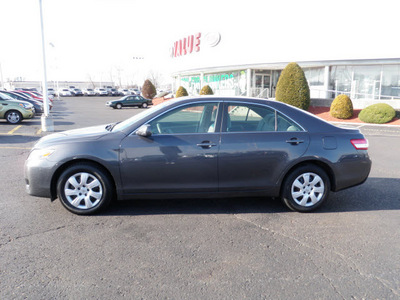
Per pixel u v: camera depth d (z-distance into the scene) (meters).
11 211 4.34
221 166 4.21
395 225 4.09
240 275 2.93
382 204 4.88
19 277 2.84
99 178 4.14
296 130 4.42
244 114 4.39
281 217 4.30
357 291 2.72
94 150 4.06
